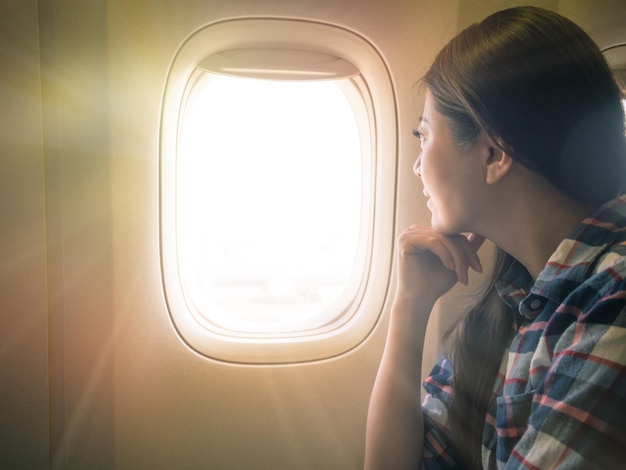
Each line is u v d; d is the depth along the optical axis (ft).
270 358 4.87
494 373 3.00
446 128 2.66
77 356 4.61
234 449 4.94
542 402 2.08
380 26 4.65
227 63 4.54
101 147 4.40
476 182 2.63
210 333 4.84
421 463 3.19
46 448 4.65
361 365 5.03
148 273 4.61
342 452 5.11
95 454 4.74
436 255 3.36
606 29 5.20
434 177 2.77
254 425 4.94
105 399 4.69
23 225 4.39
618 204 2.35
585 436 1.89
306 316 5.19
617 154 2.36
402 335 3.31
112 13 4.28
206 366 4.80
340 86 4.90
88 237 4.49
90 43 4.29
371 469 3.19
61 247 4.46
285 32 4.49
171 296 4.66
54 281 4.49
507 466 2.15
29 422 4.60
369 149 4.94
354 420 5.08
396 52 4.71
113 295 4.58
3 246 4.38
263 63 4.58
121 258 4.55
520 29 2.36
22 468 4.62
